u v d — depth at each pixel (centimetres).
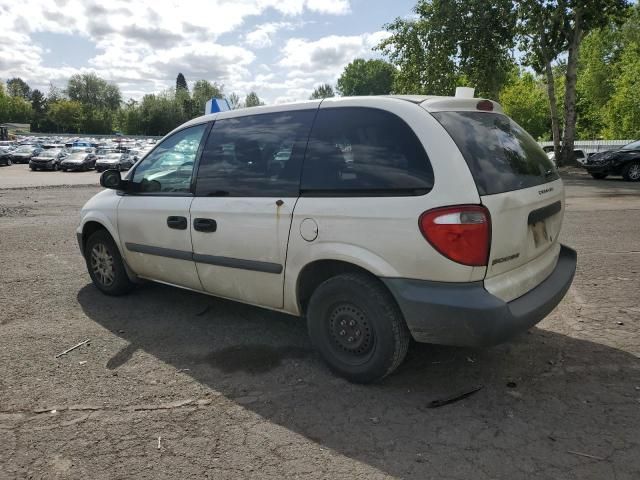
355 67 9256
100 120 12069
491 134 342
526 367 370
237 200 389
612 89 4331
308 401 327
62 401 328
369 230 318
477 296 295
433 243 295
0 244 816
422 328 308
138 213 471
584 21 2423
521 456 268
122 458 271
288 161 369
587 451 271
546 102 5009
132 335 435
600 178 1973
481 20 2441
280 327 451
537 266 353
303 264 351
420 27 2694
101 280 539
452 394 334
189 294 541
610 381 347
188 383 352
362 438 287
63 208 1330
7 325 457
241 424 302
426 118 315
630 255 686
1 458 271
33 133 11544
